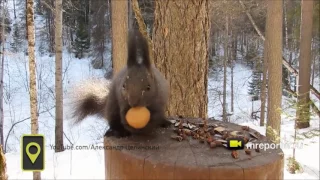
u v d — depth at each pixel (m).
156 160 0.80
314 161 2.15
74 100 1.13
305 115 2.02
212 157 0.82
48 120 4.72
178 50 1.31
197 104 1.33
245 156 0.83
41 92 5.18
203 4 1.30
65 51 7.45
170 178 0.79
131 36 0.87
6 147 3.83
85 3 7.20
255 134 0.94
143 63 0.88
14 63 6.05
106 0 6.85
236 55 7.61
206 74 1.35
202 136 0.92
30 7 1.90
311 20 3.44
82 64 7.02
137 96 0.85
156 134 0.93
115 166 0.85
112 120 0.93
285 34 5.76
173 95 1.32
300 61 3.46
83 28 7.34
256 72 6.20
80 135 3.81
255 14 4.53
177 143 0.88
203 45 1.32
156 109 0.91
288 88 3.46
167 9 1.30
